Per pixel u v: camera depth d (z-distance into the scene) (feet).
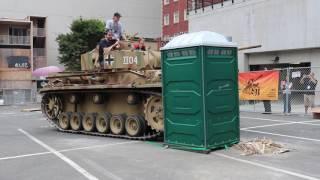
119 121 48.08
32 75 175.42
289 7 95.96
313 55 93.25
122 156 35.58
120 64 49.32
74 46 183.21
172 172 29.14
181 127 37.52
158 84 42.80
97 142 44.55
